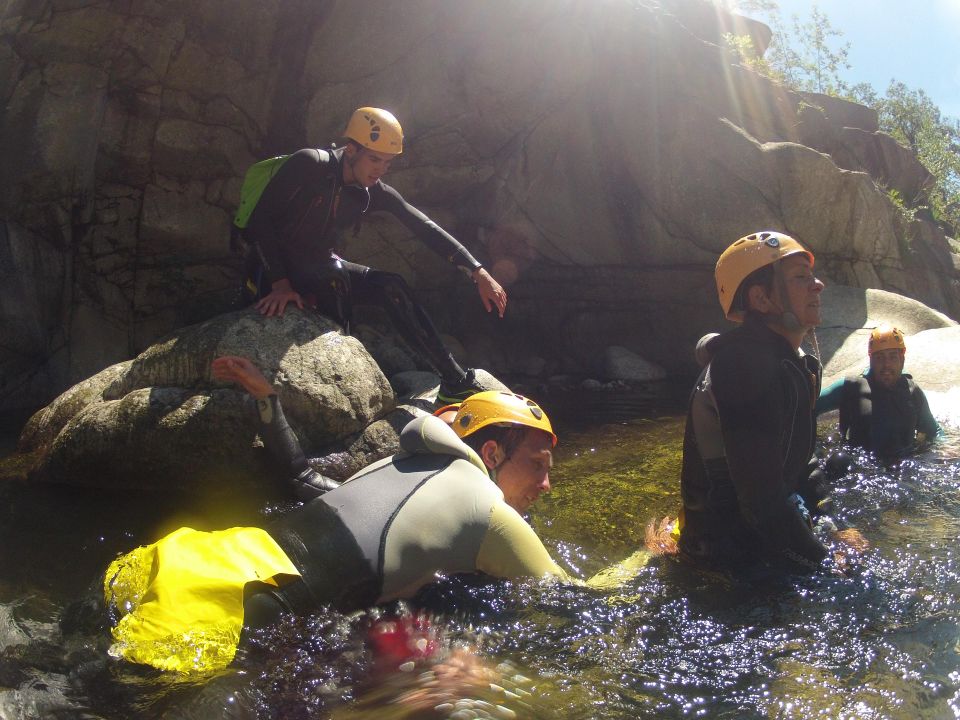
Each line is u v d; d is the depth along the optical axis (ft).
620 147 33.01
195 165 30.07
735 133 32.55
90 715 7.81
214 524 14.38
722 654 9.24
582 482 16.60
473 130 32.76
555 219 33.17
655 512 14.82
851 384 18.81
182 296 29.91
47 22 27.27
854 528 13.25
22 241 27.04
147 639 8.56
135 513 14.99
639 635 9.64
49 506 15.35
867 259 34.76
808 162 32.63
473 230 33.32
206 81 29.71
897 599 10.52
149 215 29.48
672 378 30.94
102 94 28.35
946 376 24.02
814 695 8.38
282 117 31.14
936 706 8.11
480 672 8.71
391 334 30.42
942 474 16.38
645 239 32.94
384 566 9.37
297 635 8.82
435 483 10.00
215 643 8.52
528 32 32.42
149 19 28.25
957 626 9.70
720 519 11.95
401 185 32.42
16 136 27.30
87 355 27.73
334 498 9.90
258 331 17.53
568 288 33.32
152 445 16.48
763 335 11.57
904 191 41.98
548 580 10.14
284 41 30.35
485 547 9.91
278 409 12.41
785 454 11.68
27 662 8.69
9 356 25.91
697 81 33.53
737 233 32.35
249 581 8.90
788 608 10.34
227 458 16.28
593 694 8.44
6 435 21.20
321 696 8.16
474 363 32.01
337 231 19.02
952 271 39.58
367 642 8.94
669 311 32.89
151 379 17.56
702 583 11.09
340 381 17.43
